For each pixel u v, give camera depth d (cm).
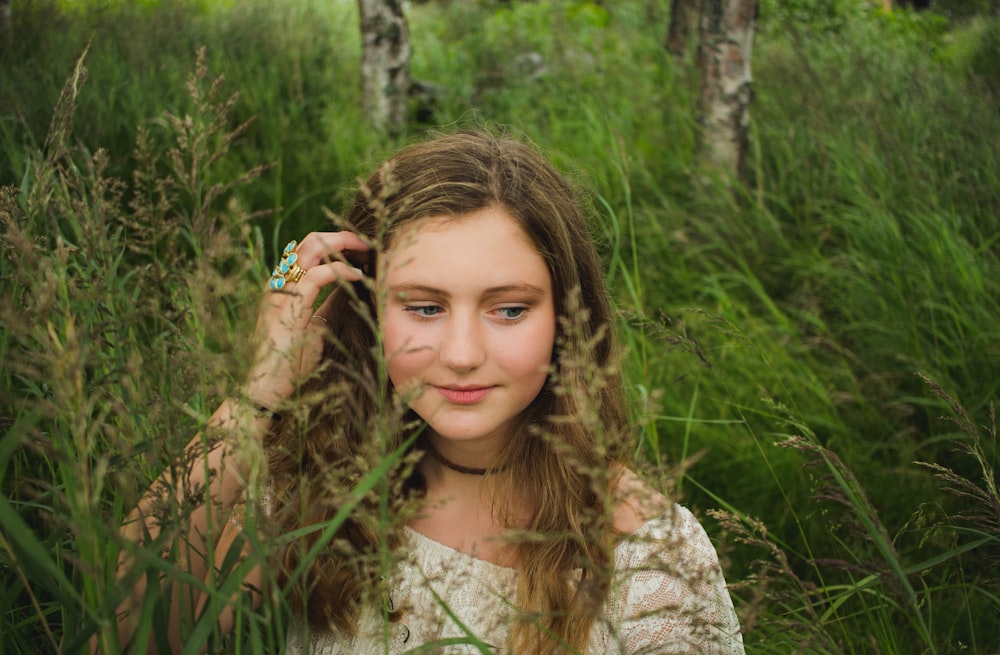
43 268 98
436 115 602
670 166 489
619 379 158
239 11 640
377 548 136
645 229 414
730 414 292
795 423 207
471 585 138
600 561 135
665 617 134
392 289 127
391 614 134
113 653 97
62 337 108
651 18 692
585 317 105
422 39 880
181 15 581
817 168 461
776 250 418
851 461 273
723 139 477
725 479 275
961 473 258
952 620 208
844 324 364
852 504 141
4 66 408
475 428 127
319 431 146
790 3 926
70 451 99
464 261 124
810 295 373
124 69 459
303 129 493
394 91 595
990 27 668
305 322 140
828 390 311
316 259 147
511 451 142
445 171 132
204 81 469
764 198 458
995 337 298
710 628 134
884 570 132
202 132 124
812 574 235
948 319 323
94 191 123
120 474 95
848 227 392
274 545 101
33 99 364
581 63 628
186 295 125
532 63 685
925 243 351
